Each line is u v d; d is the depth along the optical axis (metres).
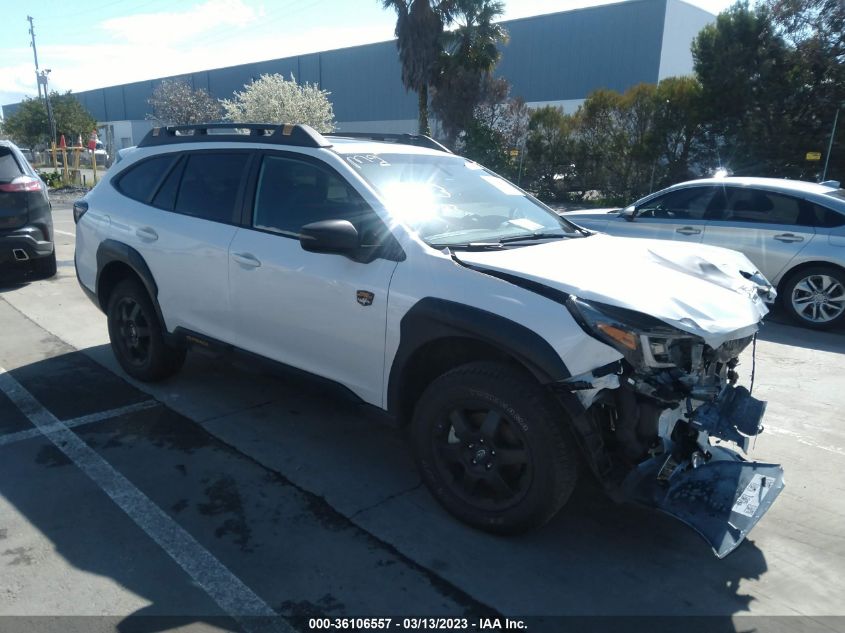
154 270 4.58
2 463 3.81
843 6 18.64
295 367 3.86
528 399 2.88
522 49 40.50
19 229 7.98
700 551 3.13
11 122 48.44
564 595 2.79
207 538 3.13
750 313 3.07
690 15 36.12
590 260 3.31
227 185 4.27
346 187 3.65
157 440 4.14
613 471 2.89
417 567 2.95
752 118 20.33
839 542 3.23
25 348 5.87
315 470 3.81
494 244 3.46
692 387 2.83
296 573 2.89
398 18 27.23
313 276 3.61
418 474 3.79
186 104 40.84
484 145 25.77
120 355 5.14
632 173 22.75
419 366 3.37
